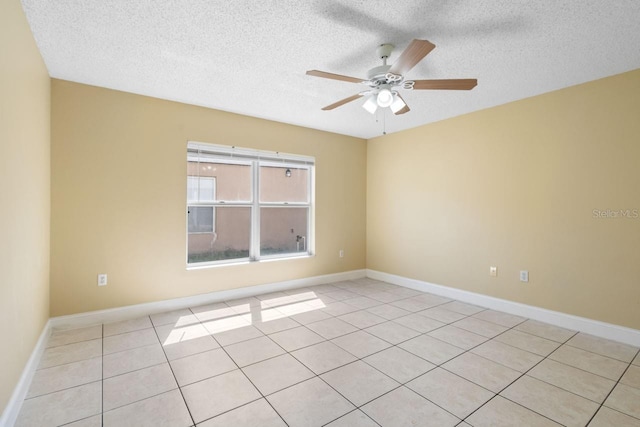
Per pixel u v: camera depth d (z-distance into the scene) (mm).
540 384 2047
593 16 1918
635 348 2572
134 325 3010
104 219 3068
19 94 1836
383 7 1850
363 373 2172
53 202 2828
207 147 3664
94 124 3012
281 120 4145
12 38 1694
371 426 1652
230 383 2041
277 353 2461
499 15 1919
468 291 3812
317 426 1647
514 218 3393
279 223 4426
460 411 1775
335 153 4812
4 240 1574
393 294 4152
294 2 1811
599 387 2016
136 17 1966
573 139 2969
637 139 2617
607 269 2777
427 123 4258
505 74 2730
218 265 3805
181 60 2521
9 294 1658
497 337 2785
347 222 4980
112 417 1708
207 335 2791
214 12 1911
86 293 2990
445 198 4062
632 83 2639
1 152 1531
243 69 2678
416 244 4422
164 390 1960
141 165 3252
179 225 3480
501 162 3498
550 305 3125
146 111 3271
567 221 3012
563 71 2672
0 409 1523
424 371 2203
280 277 4285
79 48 2338
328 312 3420
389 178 4812
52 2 1819
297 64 2588
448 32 2104
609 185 2764
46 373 2139
